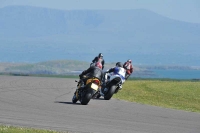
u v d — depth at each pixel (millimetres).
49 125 40812
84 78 59031
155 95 82688
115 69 69125
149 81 120688
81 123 42688
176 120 47219
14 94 68000
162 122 45438
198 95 86250
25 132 35781
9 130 35875
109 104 61125
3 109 49438
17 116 44906
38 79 109250
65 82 102438
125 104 61750
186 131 41156
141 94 83312
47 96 67938
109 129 40125
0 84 86188
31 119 43594
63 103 59031
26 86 84438
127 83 110562
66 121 43469
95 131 38812
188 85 107938
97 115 48500
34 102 58219
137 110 54531
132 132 39188
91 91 58375
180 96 82938
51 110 50719
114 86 68562
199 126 44125
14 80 100000
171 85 107125
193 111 57781
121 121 44969
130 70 87188
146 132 39594
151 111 53969
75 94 59938
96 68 59438
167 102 71312
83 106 56750
